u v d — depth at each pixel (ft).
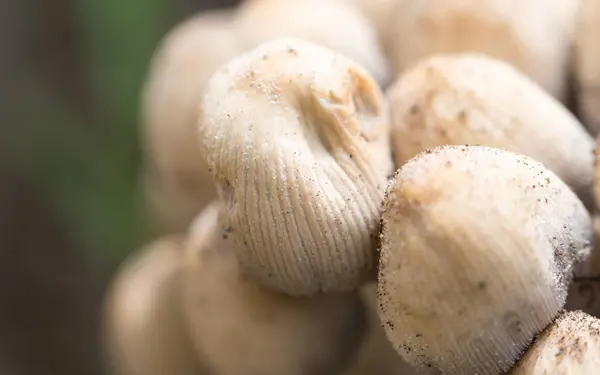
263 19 0.46
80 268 0.79
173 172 0.49
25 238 0.79
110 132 0.74
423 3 0.43
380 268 0.33
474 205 0.32
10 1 0.77
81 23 0.75
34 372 0.80
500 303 0.32
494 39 0.42
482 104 0.37
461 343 0.33
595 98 0.41
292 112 0.34
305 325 0.39
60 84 0.77
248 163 0.34
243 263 0.36
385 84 0.44
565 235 0.34
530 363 0.33
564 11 0.44
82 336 0.80
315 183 0.34
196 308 0.41
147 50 0.74
